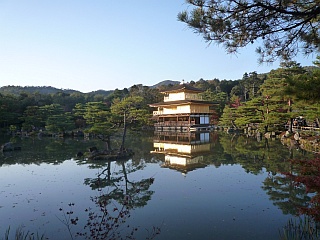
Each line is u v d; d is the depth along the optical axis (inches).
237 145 972.6
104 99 2947.8
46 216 313.4
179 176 508.4
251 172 523.5
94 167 609.6
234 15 153.6
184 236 253.6
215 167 586.9
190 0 154.2
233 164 613.0
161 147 992.9
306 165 222.5
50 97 2541.8
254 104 1342.3
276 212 312.2
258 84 2657.5
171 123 2033.7
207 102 1991.9
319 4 146.3
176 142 1175.0
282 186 420.2
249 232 260.2
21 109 1937.7
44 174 538.0
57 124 1542.8
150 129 2306.8
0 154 813.2
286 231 256.8
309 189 207.3
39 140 1294.3
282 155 698.8
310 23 170.9
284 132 1187.3
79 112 1887.3
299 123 1318.9
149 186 440.1
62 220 300.0
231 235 254.7
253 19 154.9
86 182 472.1
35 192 412.8
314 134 921.5
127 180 484.1
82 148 954.1
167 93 2306.8
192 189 416.5
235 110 1672.0
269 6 144.6
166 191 409.1
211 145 1012.5
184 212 318.3
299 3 151.3
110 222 287.7
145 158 736.3
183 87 2044.8
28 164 650.2
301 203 339.3
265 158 669.9
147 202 356.8
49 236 259.4
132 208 334.0
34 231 272.1
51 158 735.1
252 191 398.3
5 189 431.5
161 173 538.9
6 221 300.0
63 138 1417.3
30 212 327.0
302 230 254.5
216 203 348.5
